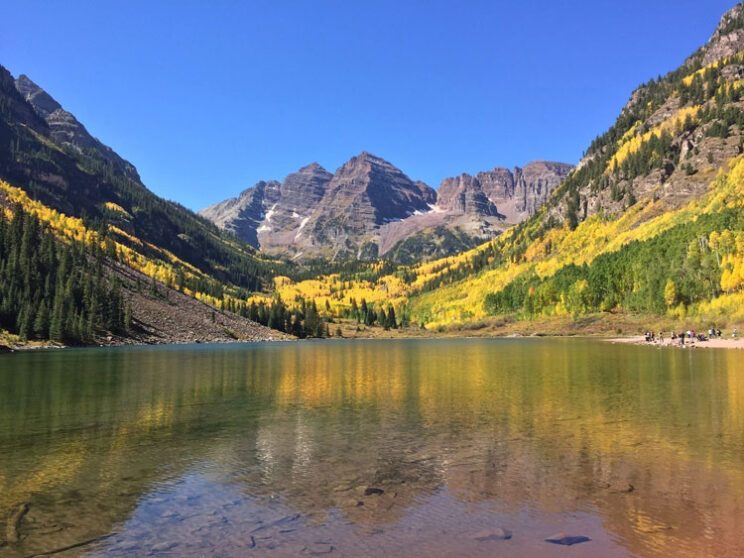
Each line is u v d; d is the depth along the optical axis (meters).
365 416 26.58
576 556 10.16
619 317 153.62
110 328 134.75
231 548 10.79
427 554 10.32
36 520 12.55
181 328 159.62
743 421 23.48
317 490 14.67
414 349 108.62
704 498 13.46
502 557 10.16
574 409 27.39
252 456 18.66
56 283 131.88
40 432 23.23
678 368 49.09
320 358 78.62
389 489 14.64
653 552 10.30
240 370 56.06
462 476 15.76
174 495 14.40
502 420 24.67
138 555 10.51
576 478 15.30
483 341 150.88
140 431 23.36
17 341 104.69
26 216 167.50
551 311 187.38
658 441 19.81
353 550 10.58
